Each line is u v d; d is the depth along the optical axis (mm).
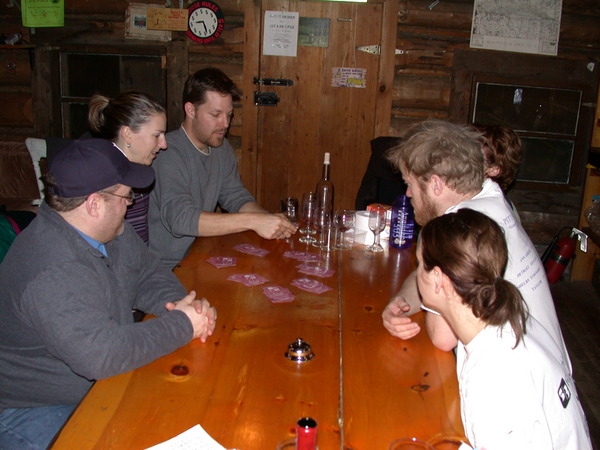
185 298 1613
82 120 4680
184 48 4395
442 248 1148
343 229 2389
